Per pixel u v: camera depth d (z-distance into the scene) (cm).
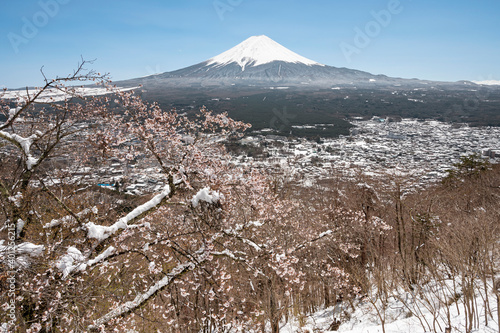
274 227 1151
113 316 735
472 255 830
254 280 1145
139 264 949
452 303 959
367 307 1336
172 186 802
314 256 1496
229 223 973
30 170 788
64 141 826
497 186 1894
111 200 1245
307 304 1590
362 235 1578
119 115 778
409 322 929
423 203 1450
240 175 893
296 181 2059
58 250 752
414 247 1338
